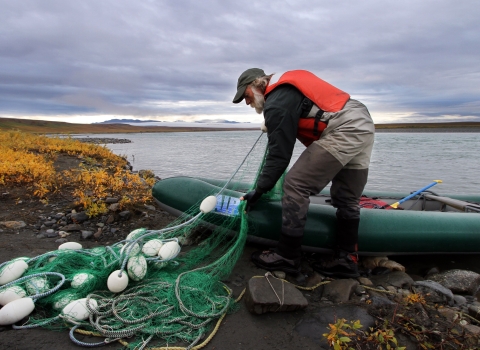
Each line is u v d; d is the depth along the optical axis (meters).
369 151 2.93
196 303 2.46
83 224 4.04
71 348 1.99
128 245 2.76
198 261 3.21
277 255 2.97
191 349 2.05
